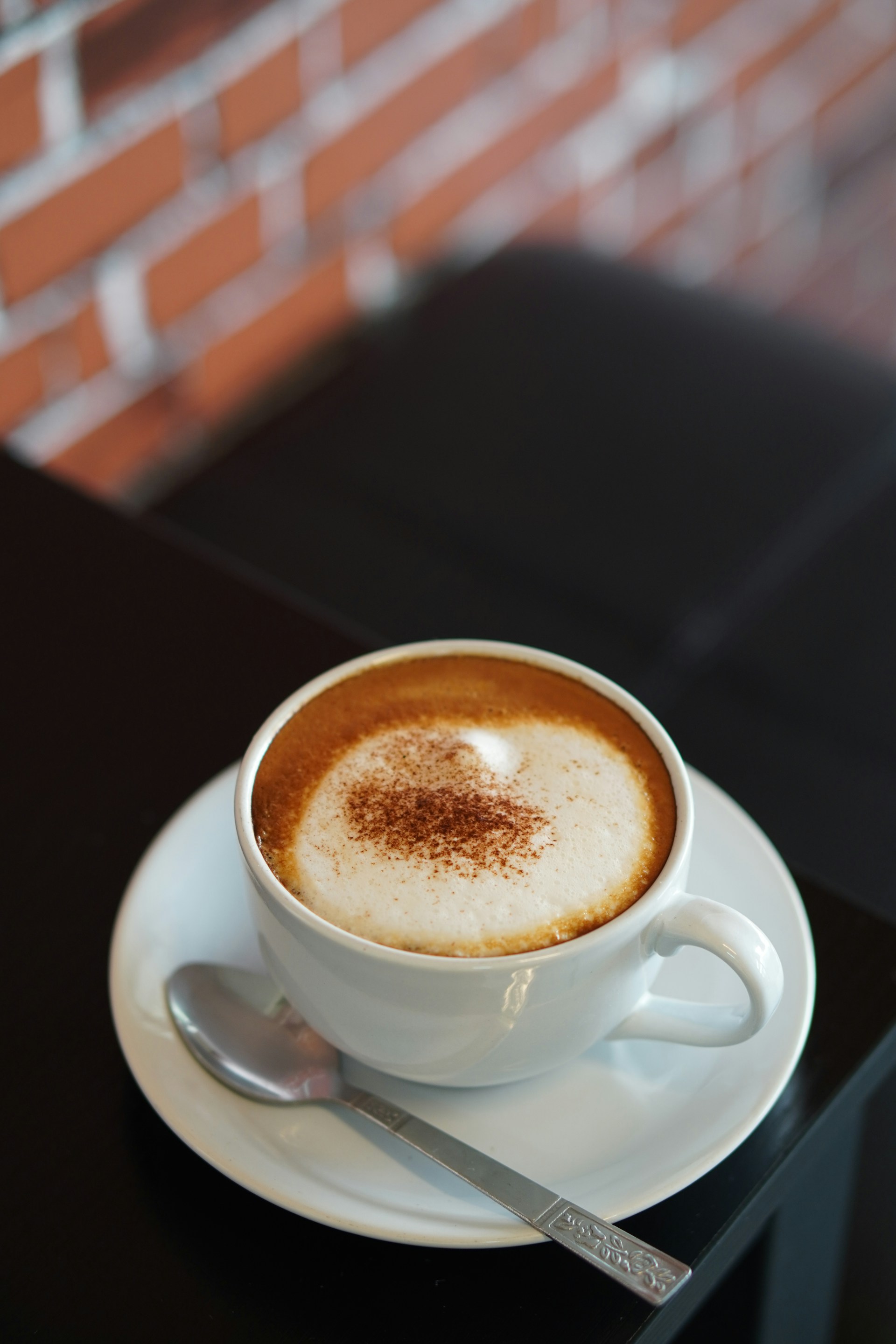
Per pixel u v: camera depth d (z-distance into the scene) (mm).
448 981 424
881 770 768
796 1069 475
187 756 547
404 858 442
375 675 492
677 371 1033
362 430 983
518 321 1081
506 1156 447
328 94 1117
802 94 1658
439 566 880
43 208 951
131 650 582
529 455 959
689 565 882
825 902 509
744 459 959
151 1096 454
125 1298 439
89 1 886
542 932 432
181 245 1076
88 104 935
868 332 1961
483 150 1307
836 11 1618
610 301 1101
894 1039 483
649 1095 458
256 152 1089
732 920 434
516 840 445
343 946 426
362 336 1129
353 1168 445
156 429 1166
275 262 1175
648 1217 450
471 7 1192
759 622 853
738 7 1487
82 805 534
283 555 888
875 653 831
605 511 919
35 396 1047
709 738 790
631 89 1430
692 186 1600
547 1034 442
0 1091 472
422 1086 463
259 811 457
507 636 833
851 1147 557
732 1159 459
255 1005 477
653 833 451
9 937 502
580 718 478
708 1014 458
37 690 569
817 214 1817
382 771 463
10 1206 452
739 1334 524
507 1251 445
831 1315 529
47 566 615
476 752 466
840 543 903
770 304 1147
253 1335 434
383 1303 438
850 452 970
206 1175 458
